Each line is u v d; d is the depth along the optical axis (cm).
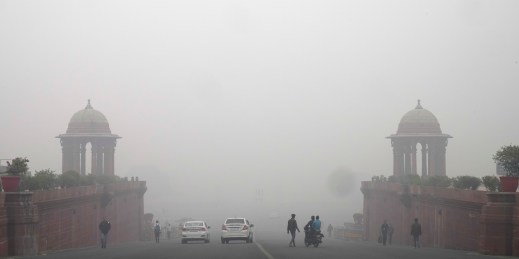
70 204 4850
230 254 3538
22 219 3547
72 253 3881
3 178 3609
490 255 3481
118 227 6631
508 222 3491
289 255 3459
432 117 7688
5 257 3425
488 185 4059
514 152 3906
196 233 5588
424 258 3222
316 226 4572
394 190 6284
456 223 4475
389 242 5950
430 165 7612
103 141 7638
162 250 4075
